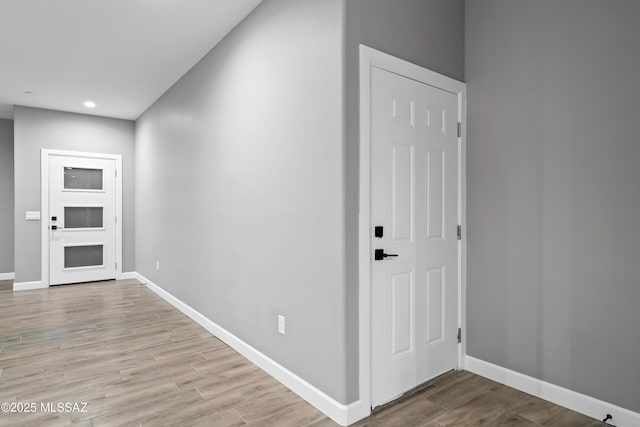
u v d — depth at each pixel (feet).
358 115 6.72
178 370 8.68
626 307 6.25
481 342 8.39
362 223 6.71
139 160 19.29
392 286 7.32
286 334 7.95
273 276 8.41
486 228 8.30
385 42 7.16
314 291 7.13
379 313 7.08
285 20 8.00
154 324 12.20
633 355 6.18
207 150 11.78
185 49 11.49
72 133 18.57
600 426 6.32
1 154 19.83
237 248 9.96
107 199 19.53
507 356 7.89
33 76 13.66
